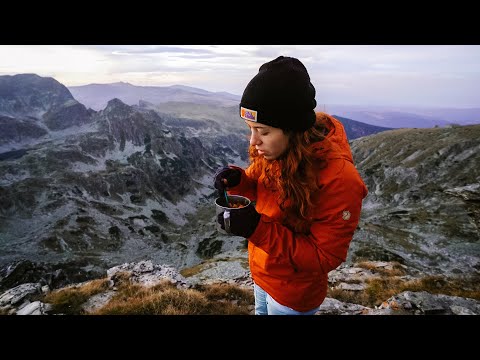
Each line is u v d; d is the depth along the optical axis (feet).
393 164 504.43
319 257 7.34
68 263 429.79
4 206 607.78
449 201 258.98
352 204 7.11
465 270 147.02
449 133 527.40
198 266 116.88
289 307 9.44
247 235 7.38
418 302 24.07
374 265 66.18
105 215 644.27
